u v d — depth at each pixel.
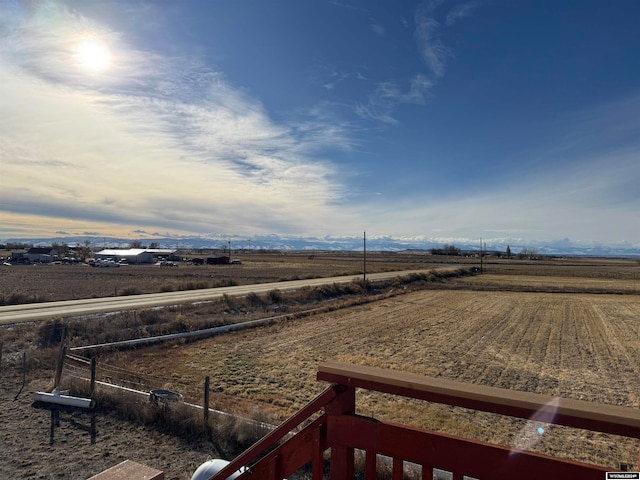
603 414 1.38
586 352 17.30
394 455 1.75
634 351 17.53
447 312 27.91
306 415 1.95
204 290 35.41
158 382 11.84
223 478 2.14
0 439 7.85
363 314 26.67
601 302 33.91
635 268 97.06
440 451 1.66
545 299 35.78
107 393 9.88
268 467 2.06
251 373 13.45
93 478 3.00
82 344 16.34
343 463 1.87
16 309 23.33
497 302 33.59
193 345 17.44
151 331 18.81
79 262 97.88
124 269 71.88
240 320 22.50
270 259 126.75
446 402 1.64
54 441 7.86
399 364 15.01
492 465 1.57
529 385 12.98
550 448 8.31
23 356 12.91
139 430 8.41
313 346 17.56
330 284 38.03
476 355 16.53
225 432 8.09
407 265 90.19
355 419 1.84
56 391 10.05
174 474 6.81
